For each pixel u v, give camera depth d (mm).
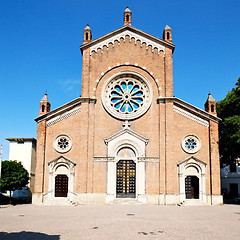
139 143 36312
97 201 34938
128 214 25406
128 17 40781
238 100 38281
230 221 22016
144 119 37188
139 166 35688
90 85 38344
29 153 46344
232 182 57406
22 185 39406
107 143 36406
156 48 39406
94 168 35812
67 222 20969
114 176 35656
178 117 37094
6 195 44375
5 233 17047
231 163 41688
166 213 26438
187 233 17141
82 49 39531
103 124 37156
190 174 35719
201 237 16109
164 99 37344
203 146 36406
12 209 30656
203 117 37000
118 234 16672
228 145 37656
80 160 35594
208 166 35844
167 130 36188
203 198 34875
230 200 51844
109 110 37500
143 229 18219
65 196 35594
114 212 26891
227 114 40438
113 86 38781
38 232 17297
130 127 37031
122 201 34844
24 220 22156
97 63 39094
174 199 34531
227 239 15711
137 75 38719
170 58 38906
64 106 37469
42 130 36875
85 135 36312
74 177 35750
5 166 38844
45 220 22047
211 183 35156
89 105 37469
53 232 17266
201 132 36781
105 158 36062
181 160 35938
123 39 39812
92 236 16125
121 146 36531
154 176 35438
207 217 24125
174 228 18688
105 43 39656
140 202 34625
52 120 37375
